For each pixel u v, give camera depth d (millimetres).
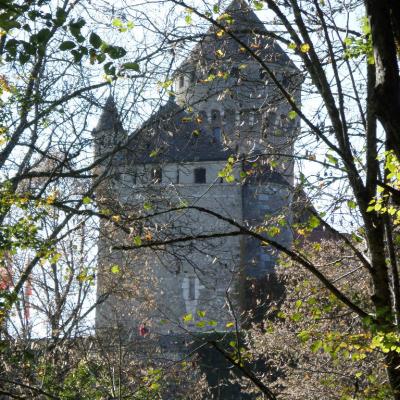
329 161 10016
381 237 9562
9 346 16031
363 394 11062
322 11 10961
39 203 13922
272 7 10234
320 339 10211
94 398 16656
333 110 9867
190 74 13594
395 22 8273
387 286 9508
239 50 12445
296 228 10969
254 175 12516
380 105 8023
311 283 12602
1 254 13133
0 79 14633
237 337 9711
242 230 9695
